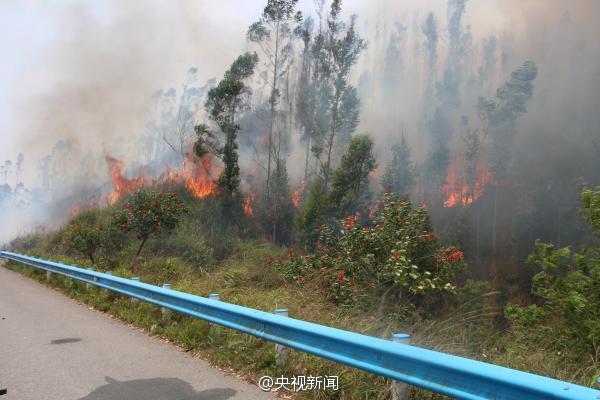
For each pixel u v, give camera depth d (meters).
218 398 4.56
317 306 7.63
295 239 38.69
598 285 6.98
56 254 22.81
